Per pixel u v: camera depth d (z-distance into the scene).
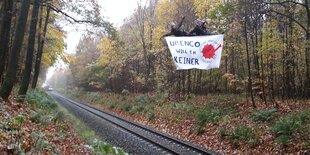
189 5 28.80
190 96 28.92
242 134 15.32
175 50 11.63
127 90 43.09
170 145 15.16
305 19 17.78
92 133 17.42
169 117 23.59
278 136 14.23
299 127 13.93
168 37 11.75
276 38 19.78
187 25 28.72
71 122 19.91
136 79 39.91
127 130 19.50
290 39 19.22
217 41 11.31
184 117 21.94
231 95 26.62
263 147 13.95
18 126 9.59
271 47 19.38
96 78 57.41
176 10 29.59
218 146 15.70
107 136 17.61
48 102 22.89
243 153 14.12
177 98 29.94
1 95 13.90
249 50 24.05
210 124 18.64
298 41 19.44
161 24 31.28
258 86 21.97
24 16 14.62
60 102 46.12
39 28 25.25
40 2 18.25
